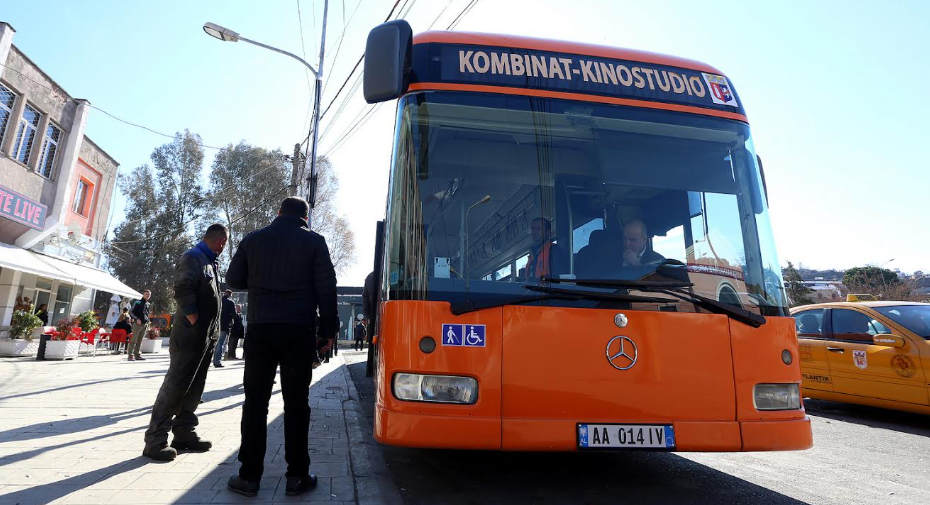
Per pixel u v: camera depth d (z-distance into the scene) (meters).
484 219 3.60
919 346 6.65
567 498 3.76
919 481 4.46
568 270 3.59
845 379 7.50
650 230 3.79
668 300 3.53
